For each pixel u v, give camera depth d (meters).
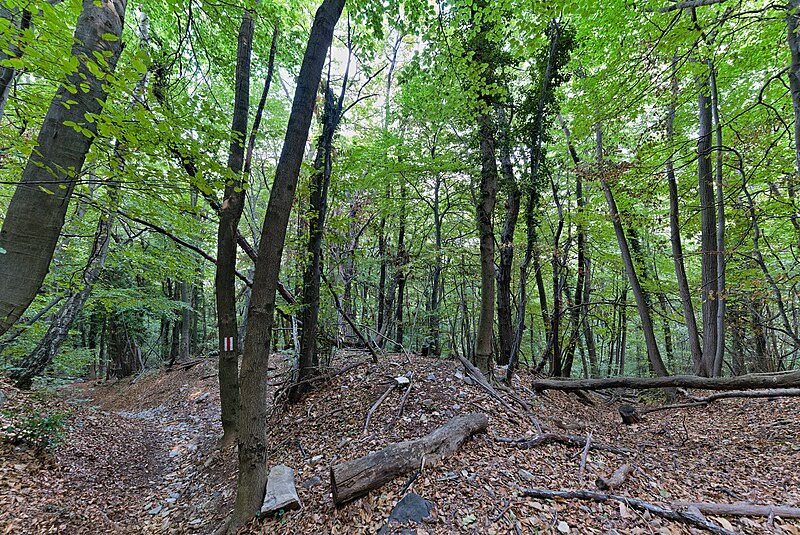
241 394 3.88
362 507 3.60
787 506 3.49
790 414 6.21
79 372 11.45
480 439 4.89
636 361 19.14
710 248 8.66
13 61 2.80
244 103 6.25
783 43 6.95
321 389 7.05
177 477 5.86
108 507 4.80
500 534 3.12
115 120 3.63
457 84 8.18
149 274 10.59
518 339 7.59
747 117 8.13
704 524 3.15
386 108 13.38
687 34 5.94
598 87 7.74
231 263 6.32
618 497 3.57
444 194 13.21
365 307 14.80
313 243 7.10
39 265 3.15
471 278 13.94
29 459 5.05
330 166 7.20
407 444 4.21
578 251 12.63
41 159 3.21
